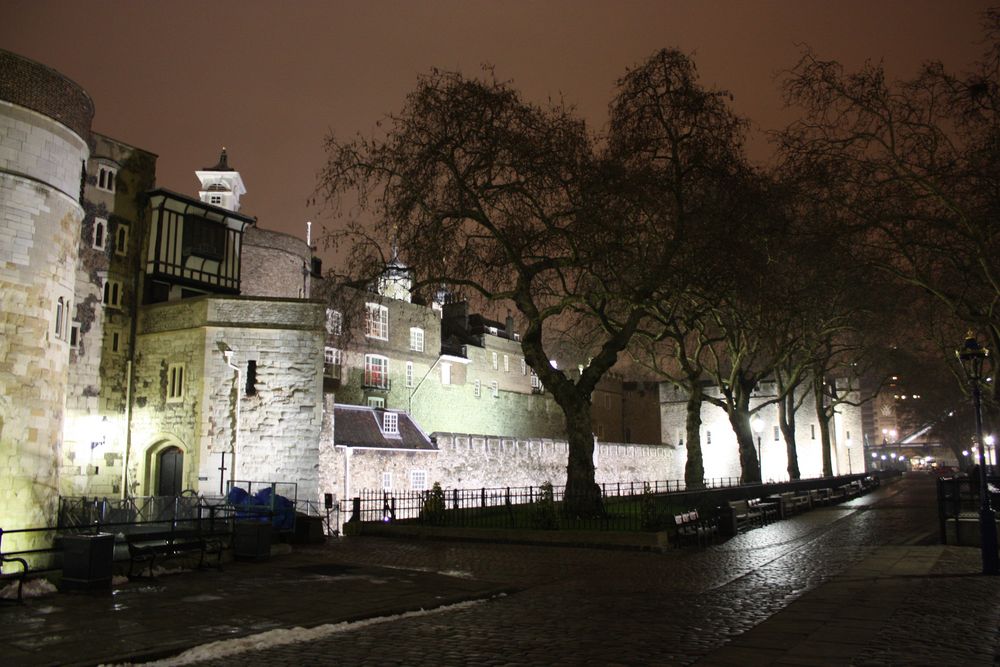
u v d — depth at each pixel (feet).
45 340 68.49
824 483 132.05
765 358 165.07
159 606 38.63
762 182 88.79
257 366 92.43
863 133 89.10
